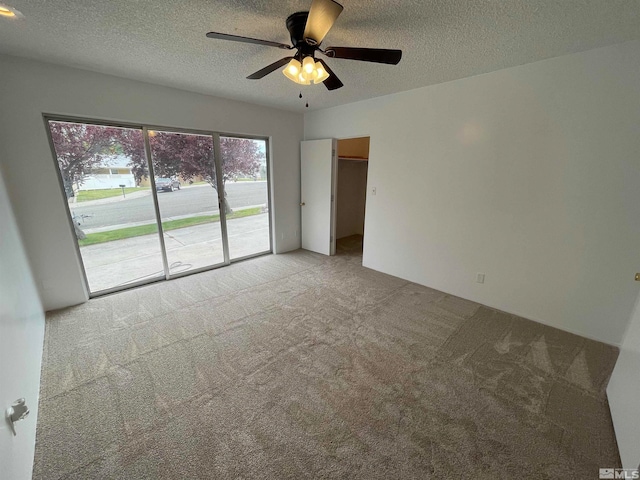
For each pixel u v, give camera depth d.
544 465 1.31
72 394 1.70
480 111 2.60
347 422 1.53
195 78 2.72
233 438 1.43
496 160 2.57
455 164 2.85
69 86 2.44
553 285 2.43
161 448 1.38
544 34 1.80
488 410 1.61
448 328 2.45
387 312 2.72
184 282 3.41
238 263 4.14
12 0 1.44
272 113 4.02
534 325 2.51
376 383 1.81
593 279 2.23
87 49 2.07
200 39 1.92
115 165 2.92
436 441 1.43
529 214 2.47
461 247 2.96
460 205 2.89
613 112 1.98
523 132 2.38
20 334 1.57
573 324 2.38
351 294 3.11
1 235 1.70
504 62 2.26
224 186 3.82
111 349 2.12
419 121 3.05
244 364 1.98
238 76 2.66
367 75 2.59
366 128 3.59
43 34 1.84
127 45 2.01
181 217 3.49
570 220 2.27
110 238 3.02
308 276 3.64
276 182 4.34
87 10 1.56
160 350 2.12
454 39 1.88
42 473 1.25
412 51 2.07
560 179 2.26
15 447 1.12
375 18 1.62
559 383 1.82
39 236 2.49
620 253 2.09
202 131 3.46
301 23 1.59
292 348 2.16
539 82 2.24
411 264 3.45
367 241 3.90
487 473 1.27
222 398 1.68
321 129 4.21
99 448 1.37
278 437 1.44
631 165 1.96
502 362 2.02
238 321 2.54
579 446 1.40
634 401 1.33
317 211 4.52
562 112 2.18
